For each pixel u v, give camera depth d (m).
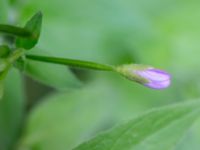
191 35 0.18
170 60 0.18
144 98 0.17
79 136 0.17
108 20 0.18
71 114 0.17
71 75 0.13
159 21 0.18
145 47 0.18
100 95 0.17
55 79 0.13
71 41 0.17
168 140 0.12
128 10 0.18
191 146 0.15
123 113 0.17
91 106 0.17
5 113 0.16
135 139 0.12
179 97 0.18
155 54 0.18
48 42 0.17
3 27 0.11
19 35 0.11
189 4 0.18
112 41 0.18
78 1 0.17
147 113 0.12
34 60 0.12
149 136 0.12
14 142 0.17
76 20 0.17
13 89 0.16
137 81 0.12
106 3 0.18
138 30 0.18
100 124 0.17
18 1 0.17
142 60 0.18
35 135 0.17
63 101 0.17
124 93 0.17
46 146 0.17
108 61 0.17
